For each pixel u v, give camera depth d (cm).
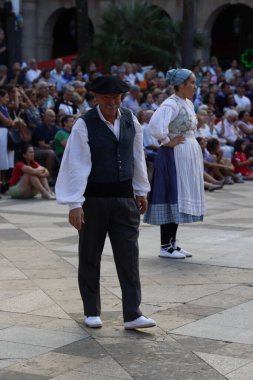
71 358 548
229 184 1702
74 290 734
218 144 1705
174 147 865
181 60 2467
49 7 3597
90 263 617
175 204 861
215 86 2080
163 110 854
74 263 848
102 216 607
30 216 1184
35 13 3606
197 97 2061
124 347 572
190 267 837
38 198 1409
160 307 677
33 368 529
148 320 608
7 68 1870
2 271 807
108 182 605
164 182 867
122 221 611
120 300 702
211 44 3547
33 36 3606
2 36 1883
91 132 599
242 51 3466
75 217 594
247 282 771
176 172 863
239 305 685
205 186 1554
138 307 611
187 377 513
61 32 3759
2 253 896
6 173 1481
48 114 1532
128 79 2123
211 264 852
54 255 888
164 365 535
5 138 1449
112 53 2556
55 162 1525
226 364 537
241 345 578
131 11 2622
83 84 1700
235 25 3519
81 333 605
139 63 2458
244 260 874
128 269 609
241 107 2047
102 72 2592
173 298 707
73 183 595
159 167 869
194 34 2808
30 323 630
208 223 1127
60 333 604
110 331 611
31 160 1402
